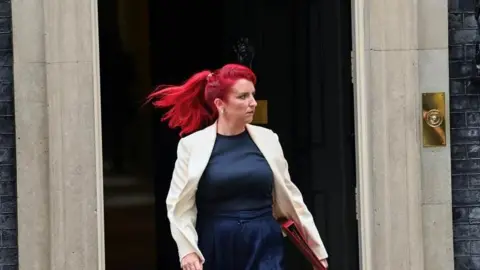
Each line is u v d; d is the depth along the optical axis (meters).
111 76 25.38
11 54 22.56
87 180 22.44
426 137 22.70
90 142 22.42
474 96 22.91
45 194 22.50
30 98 22.33
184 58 25.83
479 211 23.00
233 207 17.84
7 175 22.69
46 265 22.59
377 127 22.73
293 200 18.27
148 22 25.61
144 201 25.61
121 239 25.48
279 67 25.33
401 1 22.55
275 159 18.14
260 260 17.75
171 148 25.84
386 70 22.66
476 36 22.78
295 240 18.12
